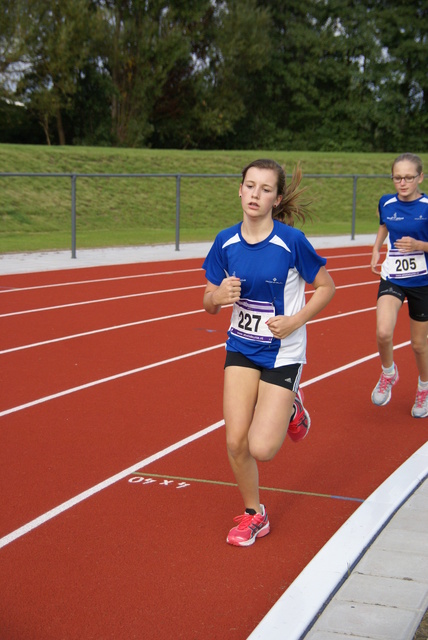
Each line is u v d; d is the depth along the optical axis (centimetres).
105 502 392
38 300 1010
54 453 462
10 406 557
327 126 5081
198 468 441
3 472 430
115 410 550
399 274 542
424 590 296
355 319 938
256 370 348
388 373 554
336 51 4997
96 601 295
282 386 340
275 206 347
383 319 532
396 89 5003
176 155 2712
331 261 1505
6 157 2272
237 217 2356
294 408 358
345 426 526
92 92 3959
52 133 4022
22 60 3669
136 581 311
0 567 321
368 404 580
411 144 5106
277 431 332
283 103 5044
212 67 4419
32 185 2169
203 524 368
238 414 342
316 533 360
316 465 451
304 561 331
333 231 2123
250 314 344
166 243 1756
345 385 632
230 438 339
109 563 327
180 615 286
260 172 328
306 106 4981
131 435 496
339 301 1071
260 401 342
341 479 429
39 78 3775
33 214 2027
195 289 1127
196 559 331
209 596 300
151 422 523
